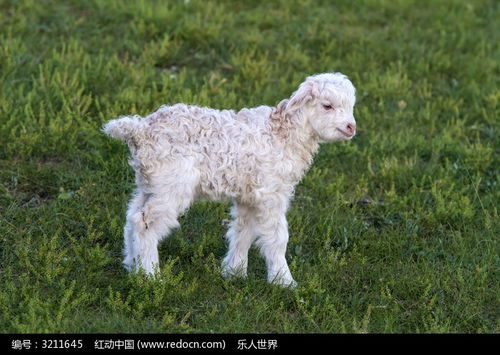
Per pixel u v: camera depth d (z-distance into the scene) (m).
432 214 10.38
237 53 14.48
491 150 12.05
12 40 13.61
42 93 12.13
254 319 8.01
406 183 11.31
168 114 8.23
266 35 15.72
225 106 12.43
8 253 8.81
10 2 15.44
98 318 7.75
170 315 7.81
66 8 15.65
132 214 8.32
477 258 9.52
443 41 16.19
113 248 9.19
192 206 10.14
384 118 13.17
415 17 17.55
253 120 8.41
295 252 9.51
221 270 8.80
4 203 9.81
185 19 15.28
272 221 8.41
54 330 7.36
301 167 8.55
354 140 12.46
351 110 8.45
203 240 9.33
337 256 9.41
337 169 11.66
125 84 12.80
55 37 14.41
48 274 8.22
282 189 8.41
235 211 8.80
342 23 16.84
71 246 8.98
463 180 11.55
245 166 8.20
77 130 11.24
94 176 10.47
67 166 10.74
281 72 14.27
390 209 10.62
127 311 7.91
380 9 17.64
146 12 15.52
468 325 8.32
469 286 8.89
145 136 8.10
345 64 14.82
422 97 13.95
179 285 8.27
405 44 15.93
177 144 8.05
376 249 9.73
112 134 8.19
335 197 10.74
